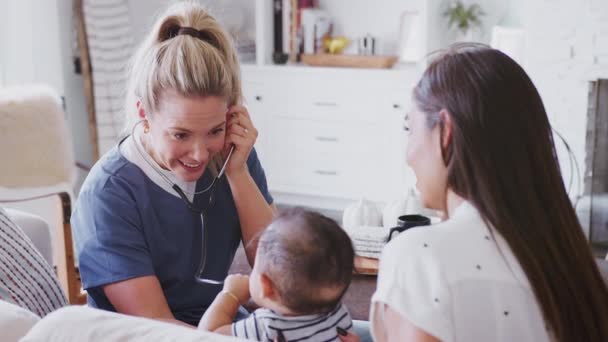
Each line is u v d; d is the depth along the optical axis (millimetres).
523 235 1030
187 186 1688
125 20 4324
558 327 1038
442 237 1043
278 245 1303
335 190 4523
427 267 1021
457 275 1016
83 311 1105
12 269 1719
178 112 1510
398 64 4527
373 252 2168
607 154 3922
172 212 1669
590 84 3889
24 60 4078
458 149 1047
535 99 1070
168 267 1688
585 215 3975
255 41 4809
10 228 1793
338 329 1360
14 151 2793
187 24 1595
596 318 1063
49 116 2881
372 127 4348
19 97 2840
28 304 1720
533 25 3967
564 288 1041
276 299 1326
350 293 2023
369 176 4418
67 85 4402
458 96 1050
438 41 4383
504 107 1039
